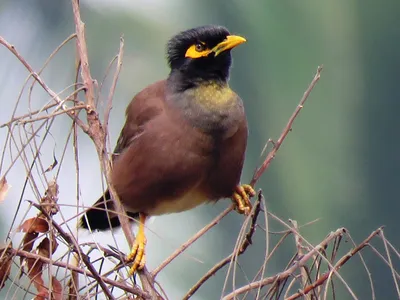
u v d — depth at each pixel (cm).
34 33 1222
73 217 645
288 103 1357
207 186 862
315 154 1355
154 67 1223
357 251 658
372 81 1370
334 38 1344
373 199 1353
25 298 660
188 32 886
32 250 666
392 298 1222
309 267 714
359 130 1358
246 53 1349
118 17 1227
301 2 1341
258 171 784
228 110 848
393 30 1356
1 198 654
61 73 1207
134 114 869
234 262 642
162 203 863
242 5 1312
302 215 1318
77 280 659
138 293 656
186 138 838
